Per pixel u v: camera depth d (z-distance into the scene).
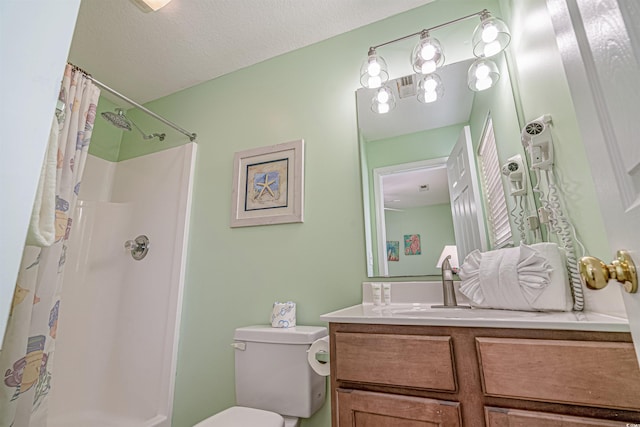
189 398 1.53
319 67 1.74
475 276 1.06
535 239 1.07
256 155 1.75
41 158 0.42
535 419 0.62
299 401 1.16
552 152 0.95
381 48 1.61
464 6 1.49
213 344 1.56
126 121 1.74
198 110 2.05
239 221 1.68
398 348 0.78
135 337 1.70
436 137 1.42
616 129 0.41
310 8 1.56
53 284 1.06
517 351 0.67
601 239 0.74
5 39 0.39
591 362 0.61
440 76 1.45
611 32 0.40
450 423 0.69
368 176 1.49
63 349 1.69
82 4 1.49
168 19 1.59
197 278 1.70
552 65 0.90
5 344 0.88
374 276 1.36
